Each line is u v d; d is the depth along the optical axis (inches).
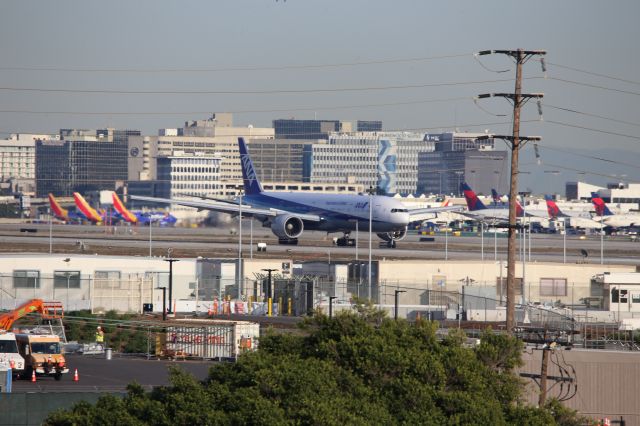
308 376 7391.7
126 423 7224.4
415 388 7480.3
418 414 7303.2
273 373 7367.1
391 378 7829.7
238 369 7751.0
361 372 7859.3
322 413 6909.5
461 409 7445.9
